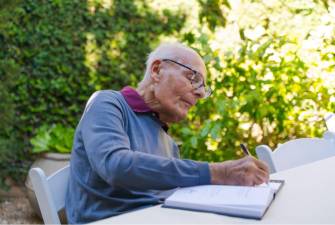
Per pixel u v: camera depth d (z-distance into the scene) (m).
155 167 1.16
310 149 1.85
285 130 3.38
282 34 3.65
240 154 3.26
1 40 3.50
